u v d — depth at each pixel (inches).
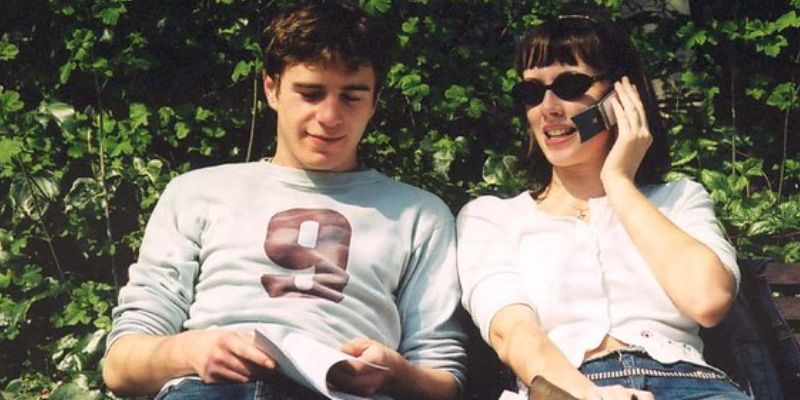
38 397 120.3
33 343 122.9
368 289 97.6
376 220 99.7
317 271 97.1
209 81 125.9
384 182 101.7
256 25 123.7
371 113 100.7
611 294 98.6
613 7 127.5
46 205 121.6
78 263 124.0
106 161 122.3
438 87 124.6
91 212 121.2
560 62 102.0
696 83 129.7
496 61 125.7
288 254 97.3
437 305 99.8
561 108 101.8
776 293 116.6
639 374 94.9
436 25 124.3
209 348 91.0
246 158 124.2
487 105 125.9
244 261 97.4
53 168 122.9
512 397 91.8
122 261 122.9
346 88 98.0
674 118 130.7
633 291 98.5
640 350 96.0
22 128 121.4
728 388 95.0
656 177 105.1
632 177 100.3
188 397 91.4
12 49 121.5
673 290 95.3
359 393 92.0
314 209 99.0
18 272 120.7
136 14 124.3
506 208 103.7
